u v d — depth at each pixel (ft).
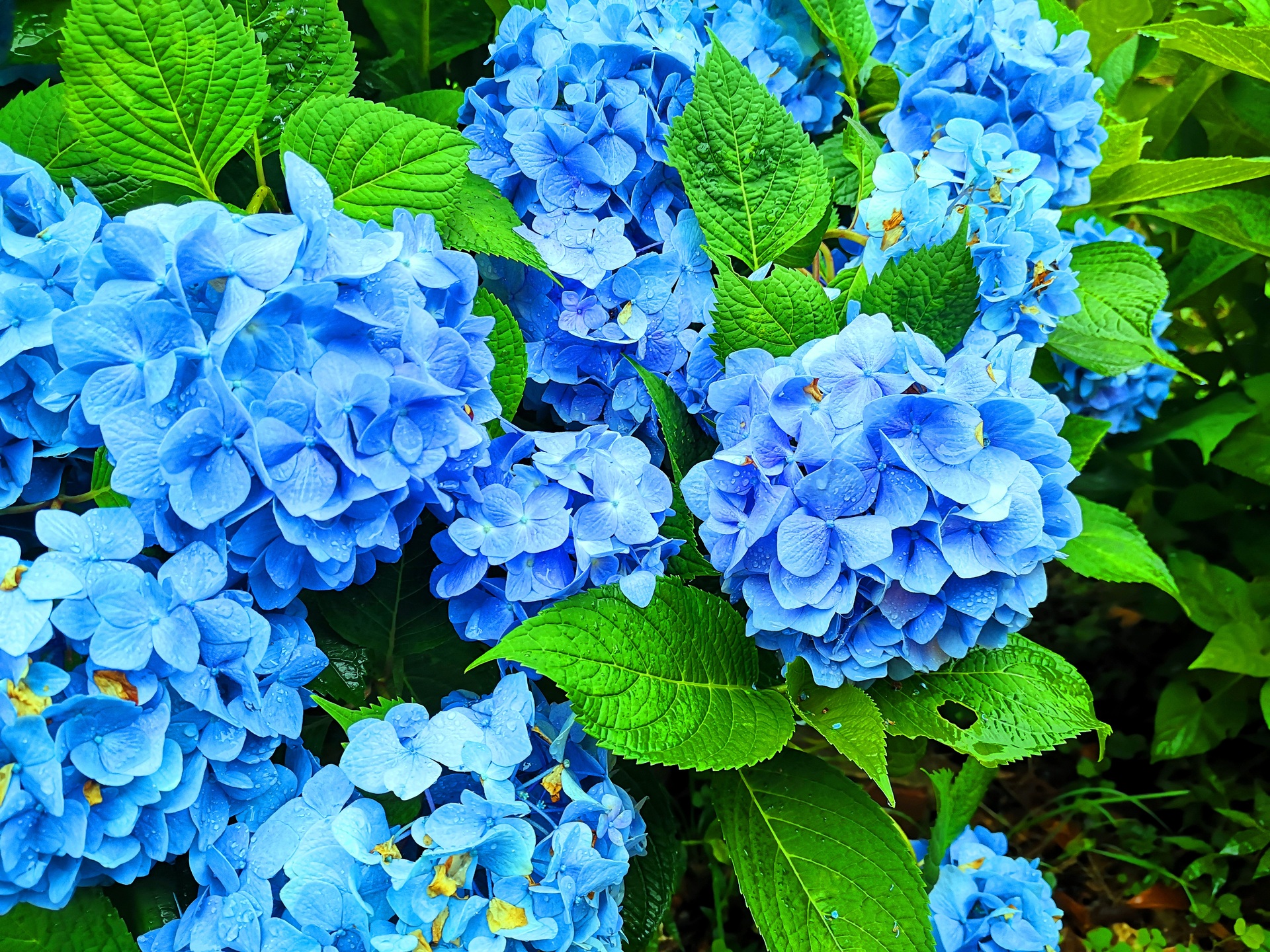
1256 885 2.42
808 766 1.60
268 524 1.19
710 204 1.59
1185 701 2.48
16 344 1.12
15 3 1.61
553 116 1.53
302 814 1.26
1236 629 2.35
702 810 2.31
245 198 1.68
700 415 1.66
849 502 1.28
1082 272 1.95
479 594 1.47
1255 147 2.52
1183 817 2.59
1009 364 1.42
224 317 1.11
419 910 1.15
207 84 1.33
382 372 1.18
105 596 1.09
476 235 1.50
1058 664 1.50
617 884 1.47
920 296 1.46
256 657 1.19
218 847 1.25
